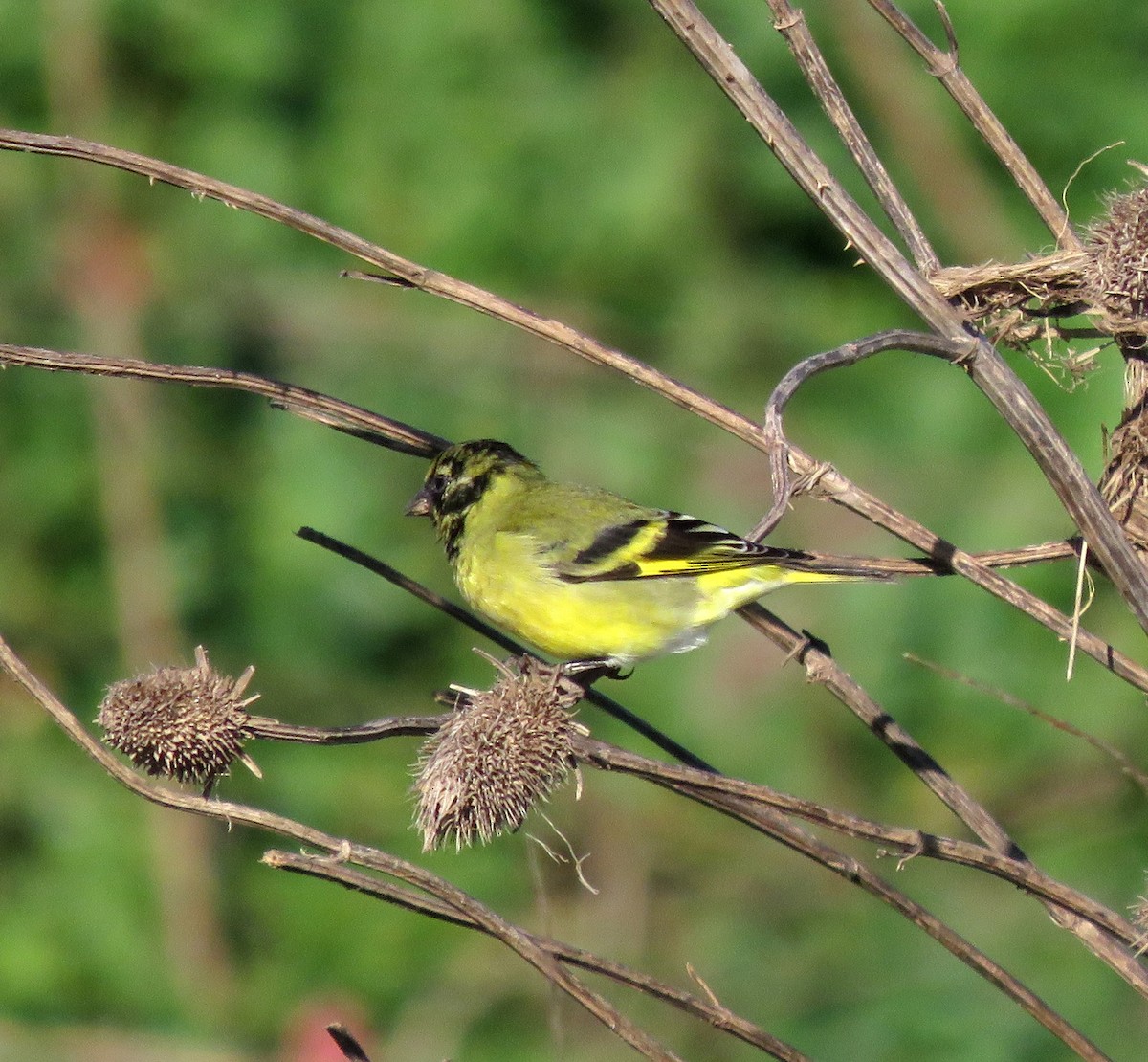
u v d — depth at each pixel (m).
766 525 4.94
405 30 16.64
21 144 5.86
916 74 16.02
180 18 16.19
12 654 5.32
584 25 17.02
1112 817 12.83
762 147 16.39
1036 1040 10.83
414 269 5.97
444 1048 11.94
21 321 14.91
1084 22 16.05
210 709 5.61
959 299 6.14
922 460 14.81
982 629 13.58
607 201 16.34
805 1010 11.71
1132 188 6.38
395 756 13.98
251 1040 12.37
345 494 14.88
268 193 16.12
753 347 16.09
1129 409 6.28
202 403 15.13
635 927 12.83
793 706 13.88
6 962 12.56
